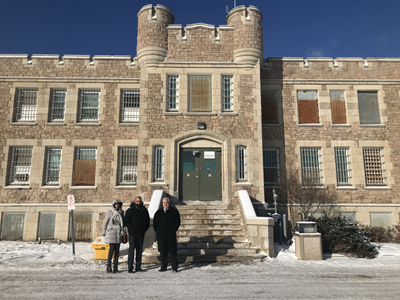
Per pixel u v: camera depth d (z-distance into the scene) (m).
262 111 14.25
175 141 12.56
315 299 5.25
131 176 13.81
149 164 12.37
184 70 13.14
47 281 6.27
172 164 12.34
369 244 9.30
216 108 12.87
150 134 12.62
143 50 13.12
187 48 13.30
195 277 6.56
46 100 14.03
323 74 14.45
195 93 13.12
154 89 12.96
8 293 5.49
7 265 7.73
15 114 13.95
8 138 13.66
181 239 9.32
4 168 13.42
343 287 5.92
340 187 13.51
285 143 13.91
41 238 12.84
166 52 13.23
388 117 14.21
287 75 14.41
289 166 13.72
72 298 5.24
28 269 7.33
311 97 14.45
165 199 7.33
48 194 13.30
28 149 13.80
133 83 14.36
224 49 13.34
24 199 13.22
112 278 6.50
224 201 12.10
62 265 7.77
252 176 12.34
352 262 8.23
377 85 14.45
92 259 8.55
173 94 13.17
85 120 14.14
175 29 13.41
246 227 9.70
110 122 14.02
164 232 7.14
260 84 13.72
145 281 6.25
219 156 12.73
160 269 7.11
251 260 8.23
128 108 14.37
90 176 13.67
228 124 12.73
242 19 13.39
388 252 9.70
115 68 14.41
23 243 12.15
